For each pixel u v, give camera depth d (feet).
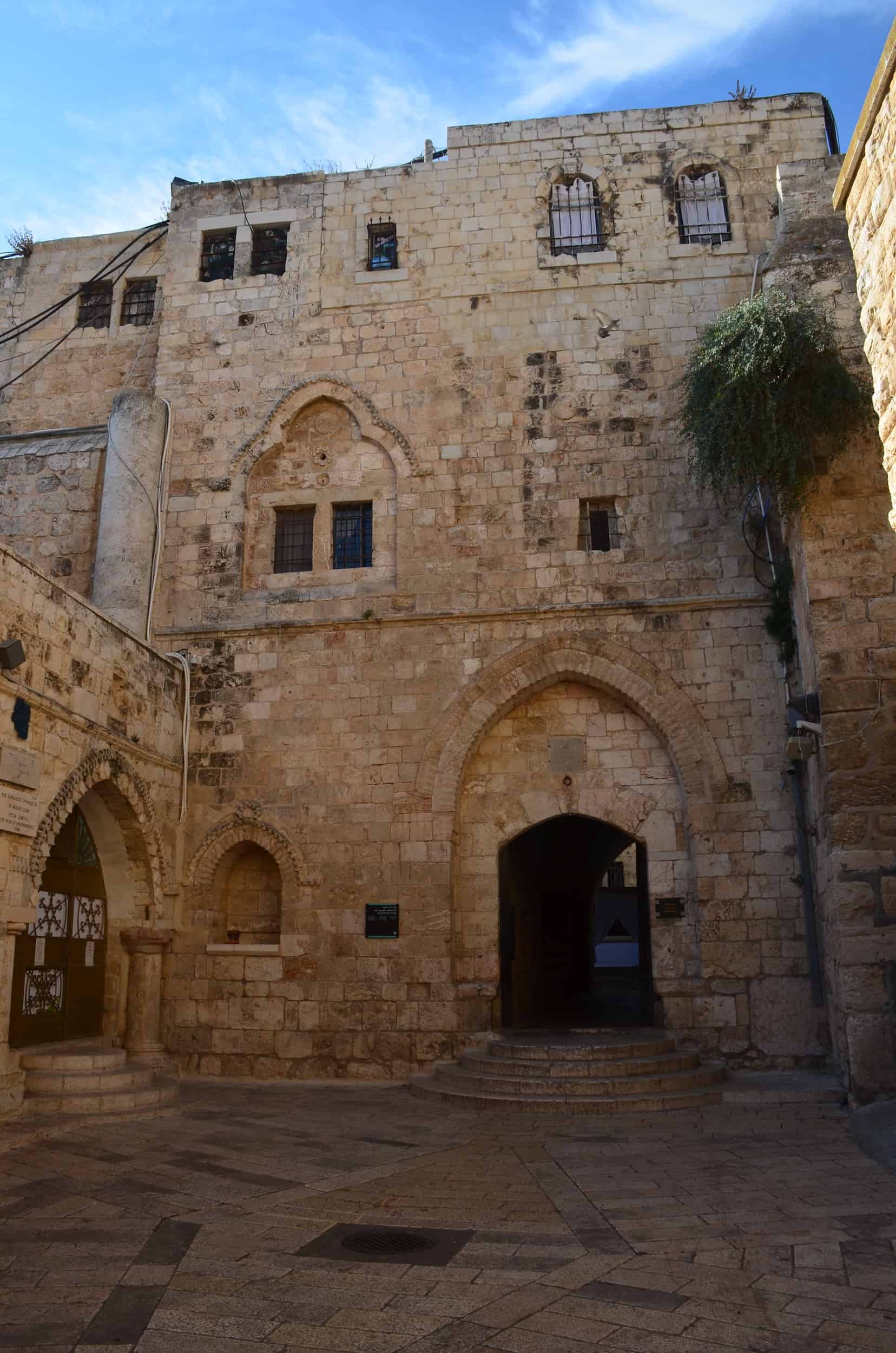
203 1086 50.21
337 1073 51.85
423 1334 18.11
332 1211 26.68
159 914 53.31
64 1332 18.38
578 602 56.29
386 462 60.95
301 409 62.49
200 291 65.51
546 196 63.52
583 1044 47.75
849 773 43.29
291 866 55.01
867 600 44.83
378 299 63.31
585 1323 18.49
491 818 55.72
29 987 45.34
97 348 69.72
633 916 131.44
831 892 44.57
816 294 49.19
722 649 54.60
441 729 55.52
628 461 58.39
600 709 56.34
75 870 49.98
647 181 62.95
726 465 50.85
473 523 58.49
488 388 60.59
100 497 62.03
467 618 56.80
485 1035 51.80
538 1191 28.76
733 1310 19.06
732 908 51.37
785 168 52.54
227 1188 29.19
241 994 53.72
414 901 53.47
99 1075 43.57
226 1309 19.47
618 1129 38.45
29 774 40.63
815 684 45.91
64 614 44.68
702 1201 27.20
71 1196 28.48
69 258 72.08
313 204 65.98
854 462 46.39
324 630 58.08
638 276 61.21
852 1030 41.09
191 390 63.77
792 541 50.47
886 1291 20.01
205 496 61.82
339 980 53.06
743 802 52.47
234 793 56.65
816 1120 39.73
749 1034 49.93
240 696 58.03
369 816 55.06
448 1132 38.04
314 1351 17.43
